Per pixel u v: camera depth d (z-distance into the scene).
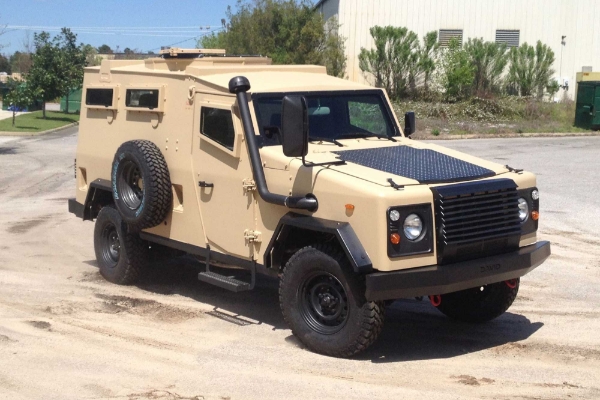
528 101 35.94
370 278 6.20
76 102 47.62
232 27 36.53
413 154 7.43
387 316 8.18
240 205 7.52
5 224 13.52
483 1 38.75
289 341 7.24
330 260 6.60
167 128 8.45
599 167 20.05
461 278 6.47
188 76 8.17
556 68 39.25
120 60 9.65
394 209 6.26
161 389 5.99
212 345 7.11
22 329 7.58
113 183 8.81
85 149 9.99
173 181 8.37
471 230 6.59
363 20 38.22
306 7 35.72
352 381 6.18
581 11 38.91
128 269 9.27
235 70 8.32
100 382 6.15
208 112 7.86
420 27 38.75
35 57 39.84
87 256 11.16
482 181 6.77
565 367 6.54
